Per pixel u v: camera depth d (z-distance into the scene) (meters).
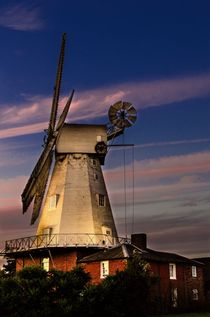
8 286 40.66
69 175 60.22
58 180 60.59
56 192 59.81
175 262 58.56
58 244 55.44
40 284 40.41
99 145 61.97
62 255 56.34
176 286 57.81
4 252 58.62
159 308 53.75
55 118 60.72
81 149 61.56
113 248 54.59
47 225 58.28
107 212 60.31
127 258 50.66
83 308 39.91
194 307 59.62
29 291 39.69
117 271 43.38
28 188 59.34
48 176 59.84
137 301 42.31
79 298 40.22
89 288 40.97
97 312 40.59
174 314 54.41
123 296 41.69
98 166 62.41
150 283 43.97
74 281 41.22
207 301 63.22
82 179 60.12
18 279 41.16
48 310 39.09
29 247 56.81
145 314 43.06
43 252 57.03
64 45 59.75
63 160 61.38
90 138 62.28
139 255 47.56
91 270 53.25
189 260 63.31
